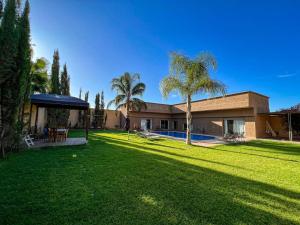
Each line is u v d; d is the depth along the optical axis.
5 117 7.35
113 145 11.10
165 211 3.05
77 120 28.58
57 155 7.58
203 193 3.87
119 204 3.28
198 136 21.39
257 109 18.92
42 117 17.47
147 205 3.26
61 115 20.31
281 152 9.48
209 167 6.13
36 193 3.67
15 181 4.31
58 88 19.89
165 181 4.61
